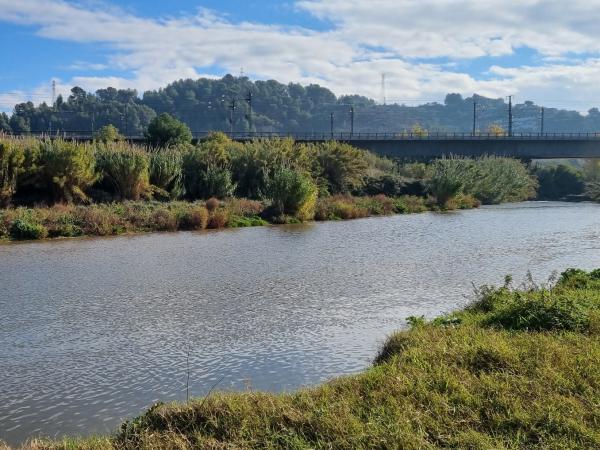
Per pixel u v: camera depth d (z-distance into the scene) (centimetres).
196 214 3152
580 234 3048
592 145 8006
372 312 1402
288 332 1239
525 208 5184
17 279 1789
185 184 3906
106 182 3538
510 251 2419
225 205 3550
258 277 1830
